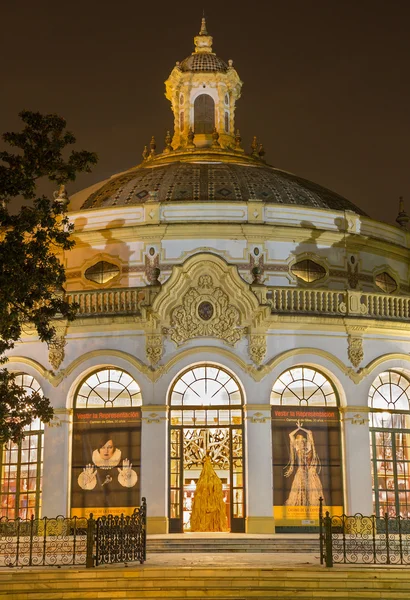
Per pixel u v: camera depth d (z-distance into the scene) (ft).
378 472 131.85
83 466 128.47
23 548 109.50
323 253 148.46
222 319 128.67
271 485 124.57
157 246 144.66
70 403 130.00
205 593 82.69
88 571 85.71
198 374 129.59
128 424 128.67
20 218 103.04
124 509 126.21
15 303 104.94
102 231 146.61
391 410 134.62
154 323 128.06
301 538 113.50
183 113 183.93
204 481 125.08
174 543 111.96
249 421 126.11
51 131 104.73
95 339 130.31
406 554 102.37
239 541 112.47
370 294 135.74
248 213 145.59
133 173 169.48
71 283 148.77
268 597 82.02
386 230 160.45
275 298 132.16
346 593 82.12
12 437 112.57
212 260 128.88
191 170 162.50
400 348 135.33
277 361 128.26
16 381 134.21
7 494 132.67
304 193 160.25
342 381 130.31
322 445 129.59
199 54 186.91
